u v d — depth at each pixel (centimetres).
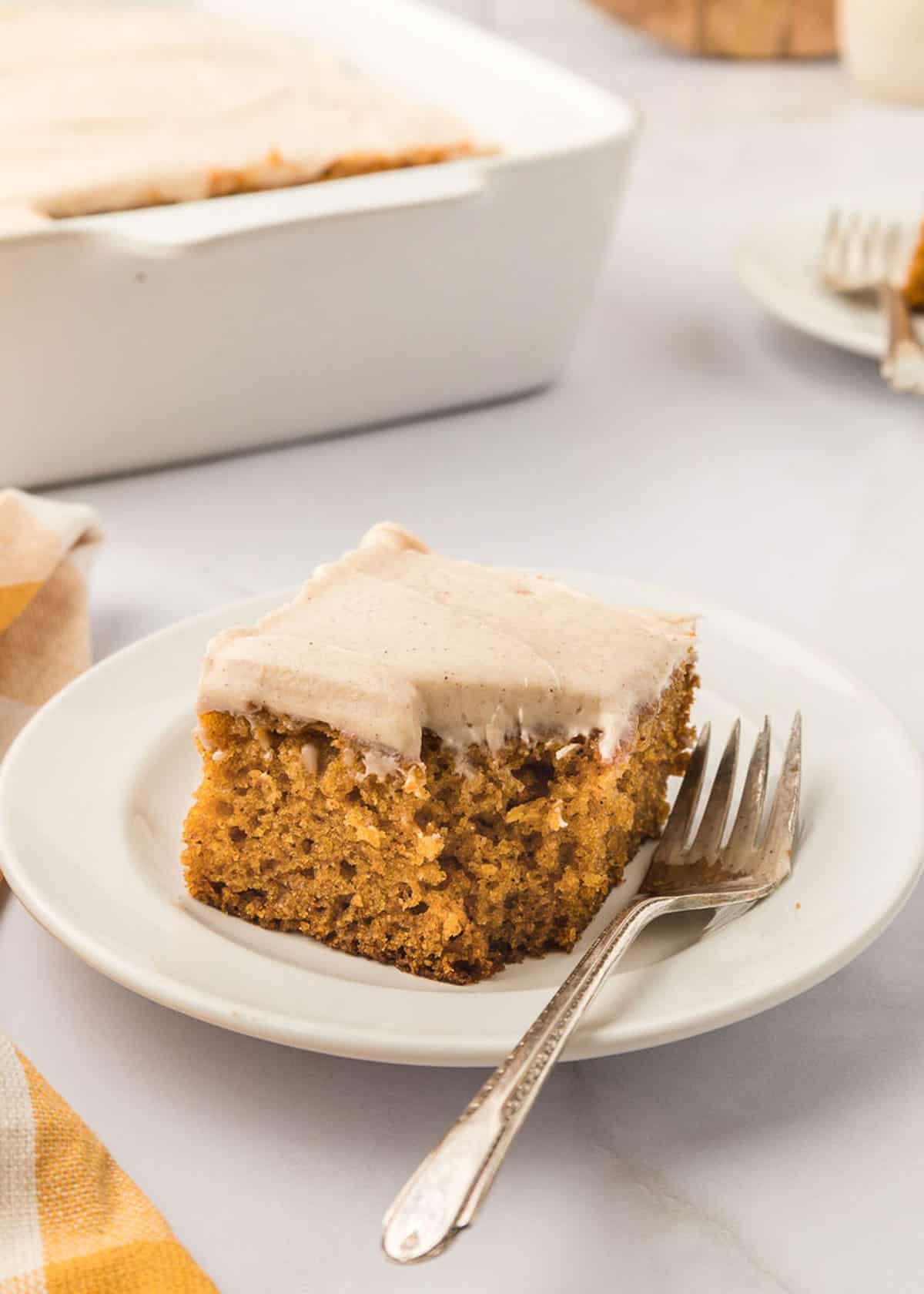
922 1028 59
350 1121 57
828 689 68
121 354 80
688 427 89
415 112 97
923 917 63
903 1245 55
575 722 61
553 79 92
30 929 62
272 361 83
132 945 58
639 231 113
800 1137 57
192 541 80
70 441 81
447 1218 51
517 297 85
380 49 108
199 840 62
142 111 93
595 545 80
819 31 153
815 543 81
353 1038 55
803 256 98
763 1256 54
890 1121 57
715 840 64
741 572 79
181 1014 60
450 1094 58
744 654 69
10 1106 55
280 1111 57
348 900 62
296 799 61
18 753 64
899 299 91
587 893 62
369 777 61
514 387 89
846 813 63
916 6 130
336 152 89
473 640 62
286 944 62
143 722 66
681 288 103
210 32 110
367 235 80
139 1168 56
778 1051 59
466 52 99
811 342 96
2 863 60
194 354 81
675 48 158
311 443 87
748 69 154
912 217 104
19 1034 59
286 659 61
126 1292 53
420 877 61
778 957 58
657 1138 57
